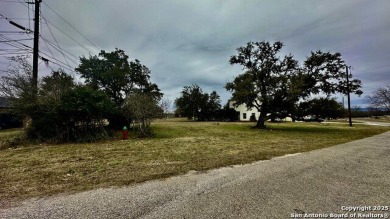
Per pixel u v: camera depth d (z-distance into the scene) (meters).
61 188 4.01
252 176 4.68
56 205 3.22
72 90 11.94
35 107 10.94
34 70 11.63
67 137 11.12
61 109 10.84
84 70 18.31
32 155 7.39
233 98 21.67
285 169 5.26
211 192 3.73
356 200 3.38
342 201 3.35
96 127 12.24
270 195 3.58
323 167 5.45
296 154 7.28
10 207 3.16
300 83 18.34
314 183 4.20
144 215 2.89
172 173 4.97
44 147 9.23
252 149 8.43
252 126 24.00
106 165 5.85
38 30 11.94
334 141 11.08
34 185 4.20
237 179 4.47
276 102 20.39
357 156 6.89
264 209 3.06
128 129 16.55
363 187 3.97
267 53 21.28
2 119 19.91
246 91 19.70
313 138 12.81
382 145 9.43
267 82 20.48
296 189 3.87
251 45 21.56
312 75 20.92
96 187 4.04
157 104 14.42
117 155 7.29
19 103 10.70
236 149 8.45
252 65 21.84
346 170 5.16
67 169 5.45
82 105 11.26
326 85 20.78
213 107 46.56
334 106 19.77
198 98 45.53
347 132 17.23
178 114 47.72
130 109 14.09
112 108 13.55
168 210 3.03
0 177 4.77
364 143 10.15
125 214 2.92
